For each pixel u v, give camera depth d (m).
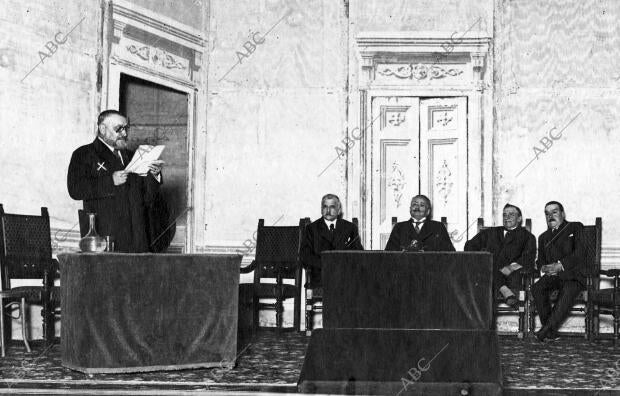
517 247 7.95
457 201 8.83
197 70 9.02
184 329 5.08
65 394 4.39
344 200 8.91
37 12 7.10
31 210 7.02
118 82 7.91
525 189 8.69
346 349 4.40
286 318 8.64
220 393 4.39
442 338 4.39
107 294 4.89
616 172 8.55
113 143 5.88
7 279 6.50
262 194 9.00
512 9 8.81
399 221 8.88
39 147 7.11
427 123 8.95
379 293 5.05
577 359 6.03
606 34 8.64
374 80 8.98
